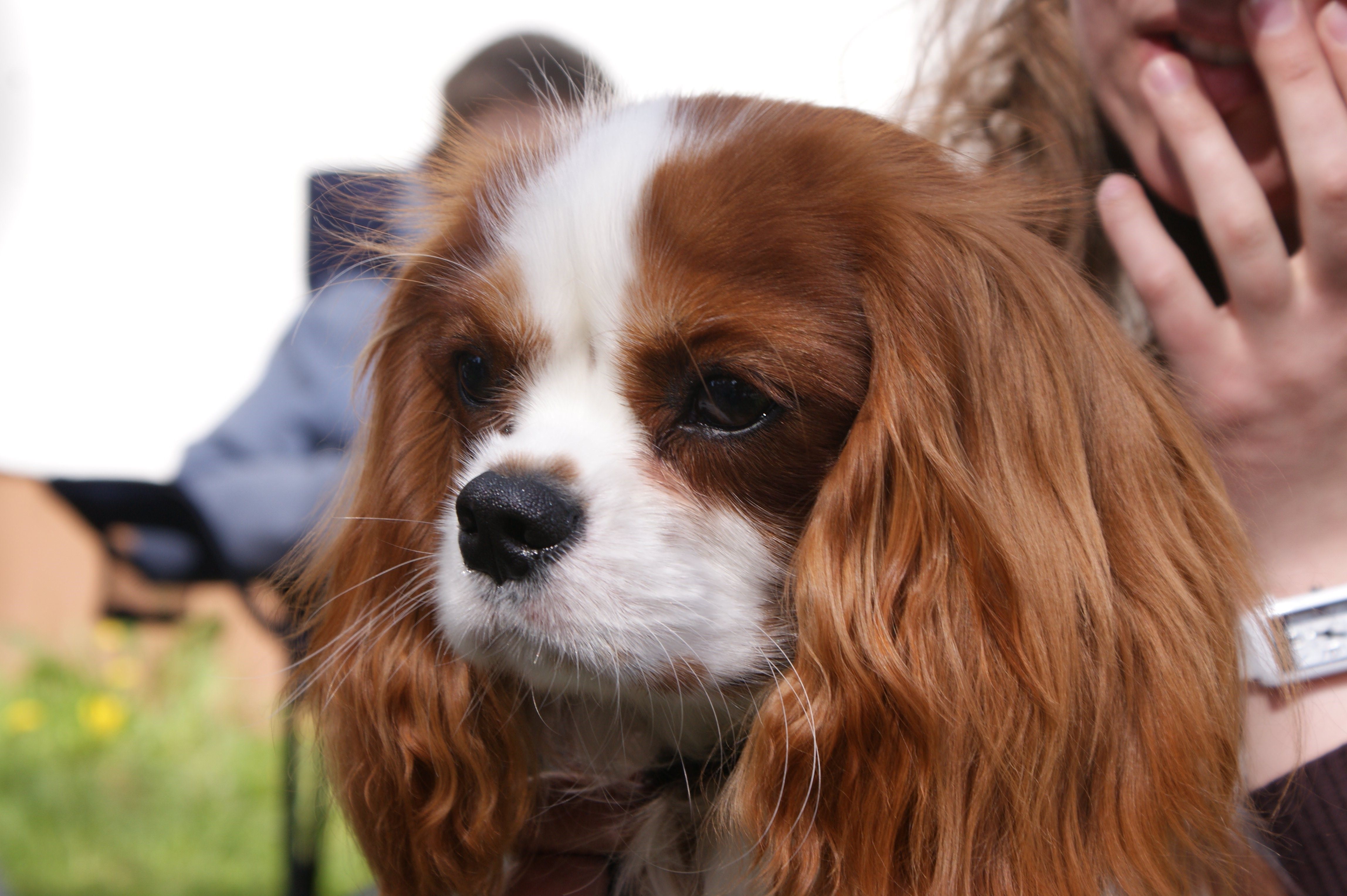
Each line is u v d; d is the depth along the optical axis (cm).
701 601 69
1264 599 69
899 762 67
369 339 77
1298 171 70
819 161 70
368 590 75
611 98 75
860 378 69
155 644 174
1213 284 77
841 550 68
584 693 70
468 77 91
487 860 73
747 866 70
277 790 145
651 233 68
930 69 81
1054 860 67
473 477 69
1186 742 67
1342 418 71
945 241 69
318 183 80
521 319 70
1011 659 67
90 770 149
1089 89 78
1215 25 71
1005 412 69
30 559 182
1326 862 69
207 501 87
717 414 69
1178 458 69
